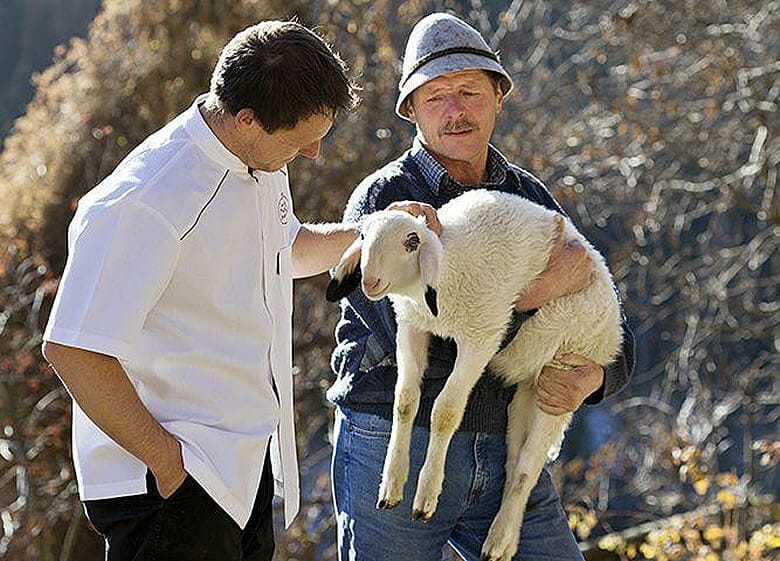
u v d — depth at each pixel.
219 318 4.00
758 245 14.02
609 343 4.87
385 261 4.12
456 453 4.74
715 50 13.62
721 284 14.05
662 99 14.11
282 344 4.30
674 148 14.29
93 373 3.72
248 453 4.05
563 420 4.85
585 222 14.28
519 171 5.27
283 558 13.41
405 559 4.74
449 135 4.87
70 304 3.74
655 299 14.71
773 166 13.83
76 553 13.52
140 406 3.81
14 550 11.61
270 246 4.20
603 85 14.94
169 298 3.93
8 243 14.04
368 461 4.75
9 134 20.28
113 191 3.82
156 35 15.68
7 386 12.45
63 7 21.59
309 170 14.58
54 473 13.25
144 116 15.62
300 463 14.50
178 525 3.95
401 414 4.53
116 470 3.97
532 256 4.54
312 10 15.23
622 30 13.67
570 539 5.05
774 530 9.10
